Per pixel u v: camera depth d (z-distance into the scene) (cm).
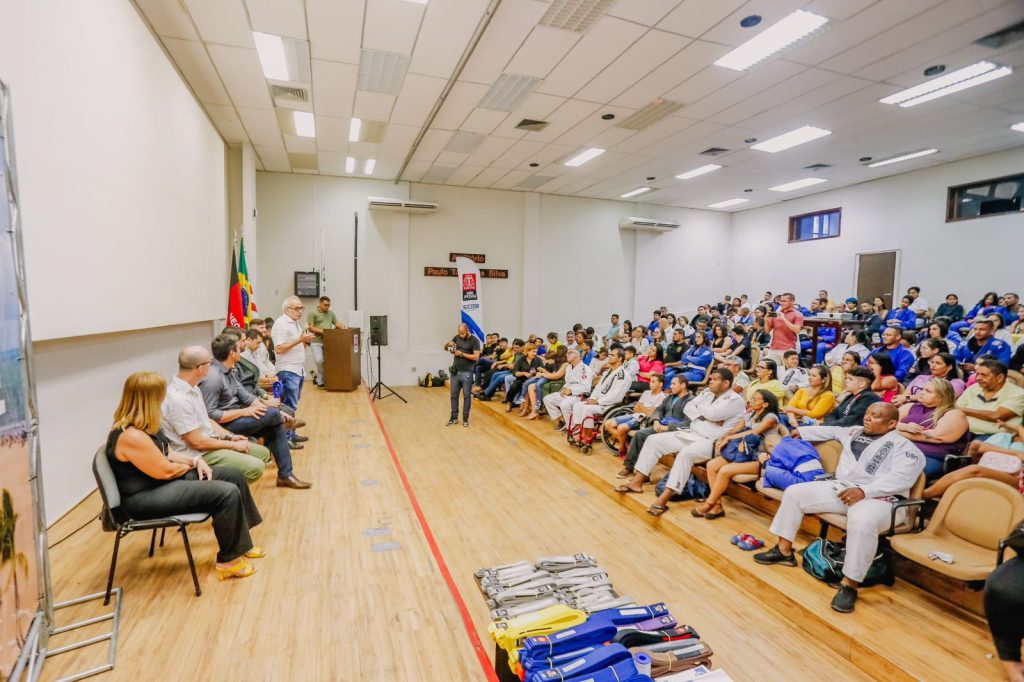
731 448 340
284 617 209
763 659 214
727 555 285
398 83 478
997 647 183
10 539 153
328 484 363
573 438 503
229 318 624
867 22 371
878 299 789
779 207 1052
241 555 236
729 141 654
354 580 240
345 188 849
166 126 392
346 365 712
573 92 498
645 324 1080
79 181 255
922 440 314
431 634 203
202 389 320
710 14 360
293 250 828
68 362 277
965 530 233
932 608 233
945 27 377
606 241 1040
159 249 375
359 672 180
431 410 718
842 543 266
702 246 1134
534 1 348
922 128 605
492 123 589
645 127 599
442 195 912
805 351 767
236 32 386
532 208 966
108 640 186
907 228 829
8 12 197
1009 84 480
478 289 890
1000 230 723
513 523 351
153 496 215
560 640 164
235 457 280
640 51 415
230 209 685
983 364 333
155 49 368
